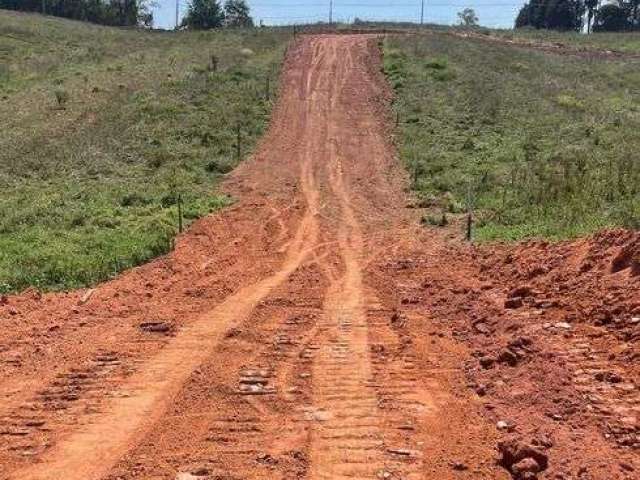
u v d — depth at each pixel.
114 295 10.68
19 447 5.94
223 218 16.75
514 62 38.94
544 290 9.46
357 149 24.59
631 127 23.44
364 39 44.00
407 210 18.20
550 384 6.68
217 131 25.39
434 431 6.05
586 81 35.16
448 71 34.41
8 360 7.98
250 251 14.24
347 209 18.36
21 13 61.50
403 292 10.92
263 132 26.25
